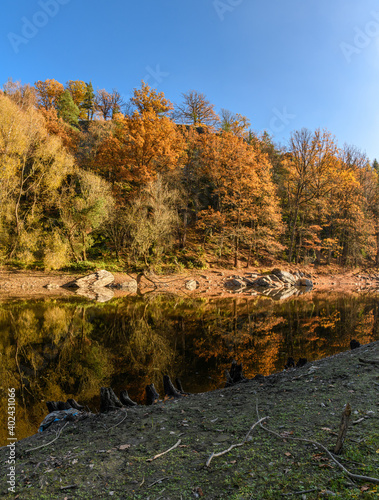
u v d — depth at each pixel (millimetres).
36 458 3678
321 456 2961
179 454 3396
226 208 42062
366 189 48438
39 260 29375
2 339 12531
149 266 32781
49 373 8938
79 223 29578
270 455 3109
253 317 18234
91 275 28359
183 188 40531
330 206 43250
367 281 41375
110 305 21016
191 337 13617
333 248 44188
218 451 3365
